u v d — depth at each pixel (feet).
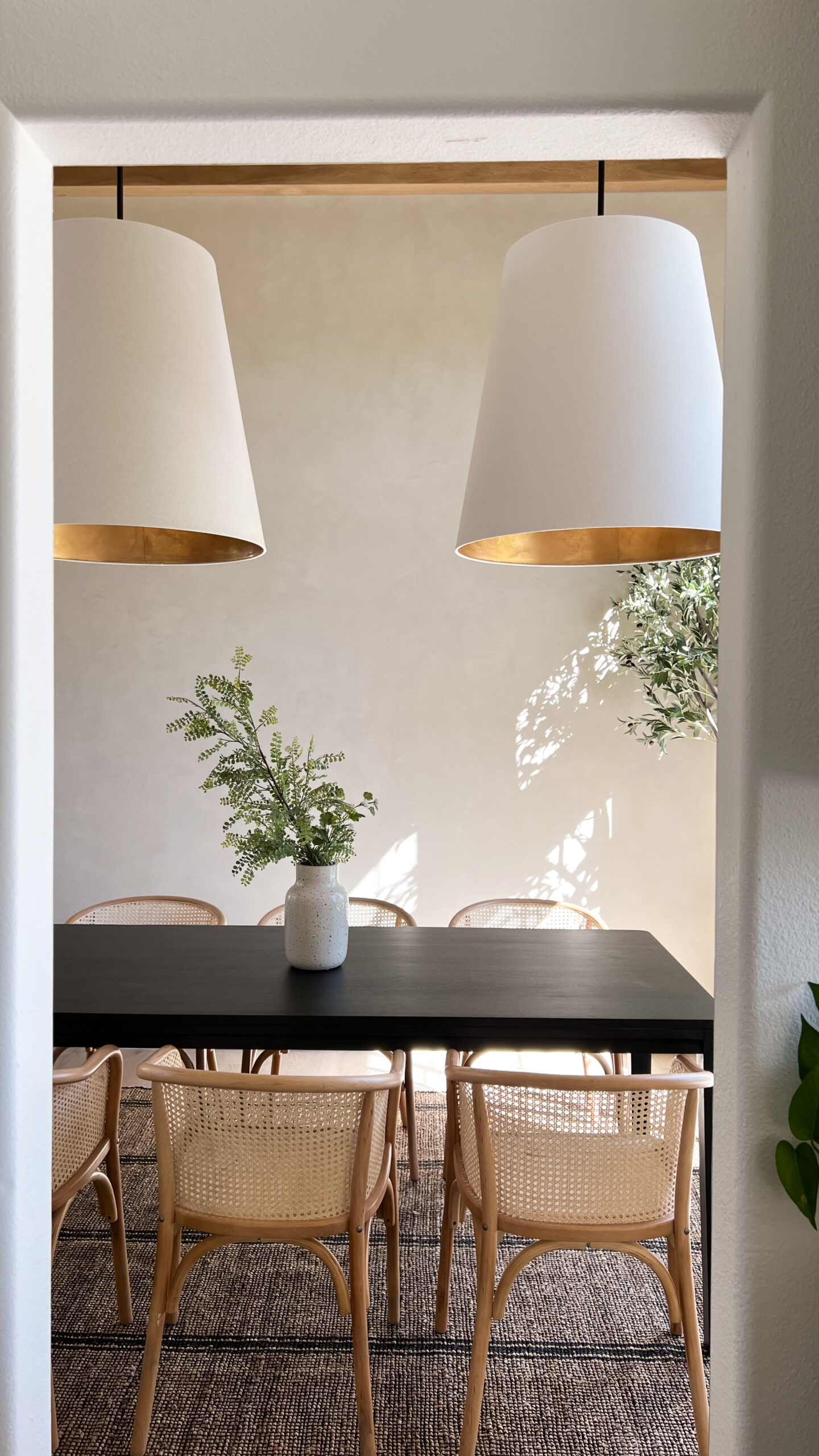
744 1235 3.90
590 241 5.84
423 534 14.19
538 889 14.33
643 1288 8.24
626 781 14.26
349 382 14.14
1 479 3.92
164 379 6.09
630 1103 6.00
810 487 3.83
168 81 3.84
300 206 14.11
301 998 7.30
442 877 14.34
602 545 7.06
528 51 3.79
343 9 3.82
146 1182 9.97
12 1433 3.92
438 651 14.24
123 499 5.93
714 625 12.71
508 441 5.93
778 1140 3.88
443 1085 12.97
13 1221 3.93
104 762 14.37
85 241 6.05
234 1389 6.90
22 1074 4.00
